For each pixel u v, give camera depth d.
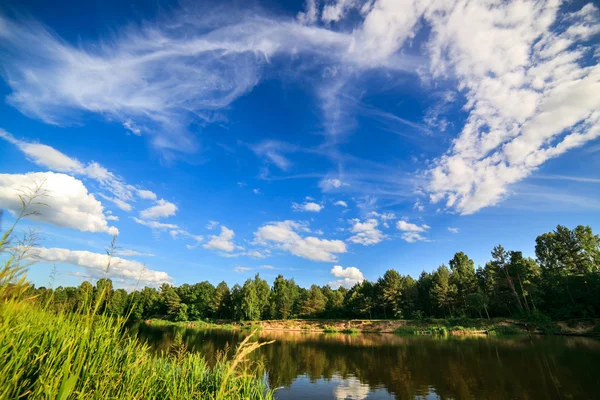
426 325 63.81
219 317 92.25
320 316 86.31
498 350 32.84
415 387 19.70
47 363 3.29
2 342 3.02
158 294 85.94
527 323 53.16
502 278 62.97
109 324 4.39
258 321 82.62
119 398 3.77
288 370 24.73
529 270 64.88
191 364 8.04
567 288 54.62
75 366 3.33
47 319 3.98
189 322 80.56
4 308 3.05
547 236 73.00
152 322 75.06
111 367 4.18
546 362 25.70
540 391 18.06
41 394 2.91
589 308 50.25
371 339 50.03
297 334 64.38
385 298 76.94
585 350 31.33
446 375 22.56
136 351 5.27
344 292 115.44
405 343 42.66
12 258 3.00
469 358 28.78
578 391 17.78
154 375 5.41
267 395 7.96
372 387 19.89
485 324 57.16
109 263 4.30
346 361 28.98
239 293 87.25
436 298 70.00
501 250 64.44
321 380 21.66
